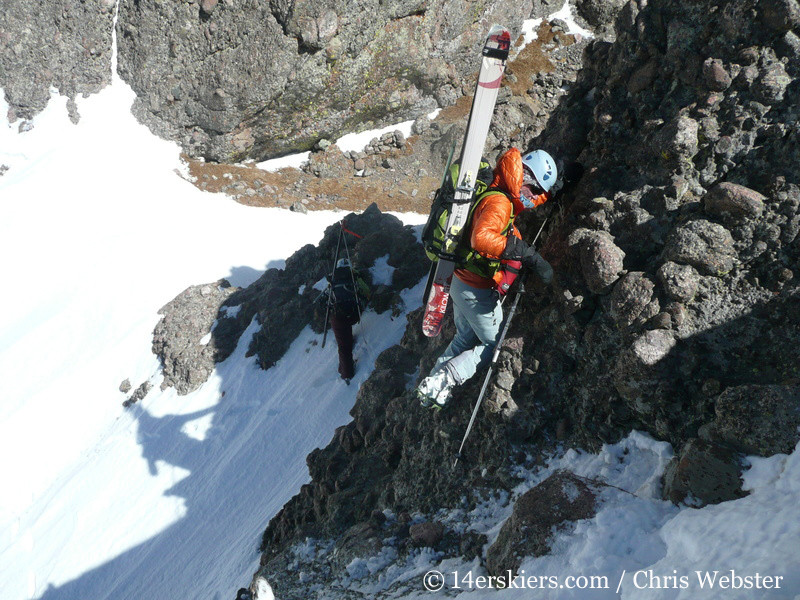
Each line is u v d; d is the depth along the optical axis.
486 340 4.37
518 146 5.97
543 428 4.34
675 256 3.62
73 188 17.28
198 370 9.46
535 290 4.42
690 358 3.54
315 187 19.50
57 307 13.68
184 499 7.75
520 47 20.83
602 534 3.13
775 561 2.36
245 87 18.73
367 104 20.23
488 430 4.56
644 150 4.02
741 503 2.86
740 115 3.61
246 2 18.09
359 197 19.28
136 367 10.80
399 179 20.03
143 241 15.20
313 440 7.29
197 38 18.73
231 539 6.73
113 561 7.57
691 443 3.26
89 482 9.07
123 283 13.66
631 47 4.11
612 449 3.91
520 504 3.62
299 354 8.67
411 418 5.40
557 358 4.29
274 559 5.20
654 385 3.59
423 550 4.29
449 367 4.39
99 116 19.53
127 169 18.39
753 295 3.47
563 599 2.92
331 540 5.20
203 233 15.77
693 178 3.79
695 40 3.79
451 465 4.80
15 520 9.27
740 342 3.47
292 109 19.39
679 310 3.58
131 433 9.32
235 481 7.43
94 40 19.62
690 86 3.87
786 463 2.87
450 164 4.06
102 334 12.47
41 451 10.27
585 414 4.09
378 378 6.22
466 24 20.31
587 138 4.50
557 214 4.55
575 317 4.13
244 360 9.16
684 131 3.71
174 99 19.34
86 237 15.65
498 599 3.23
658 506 3.25
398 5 19.08
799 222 3.35
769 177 3.49
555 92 20.16
